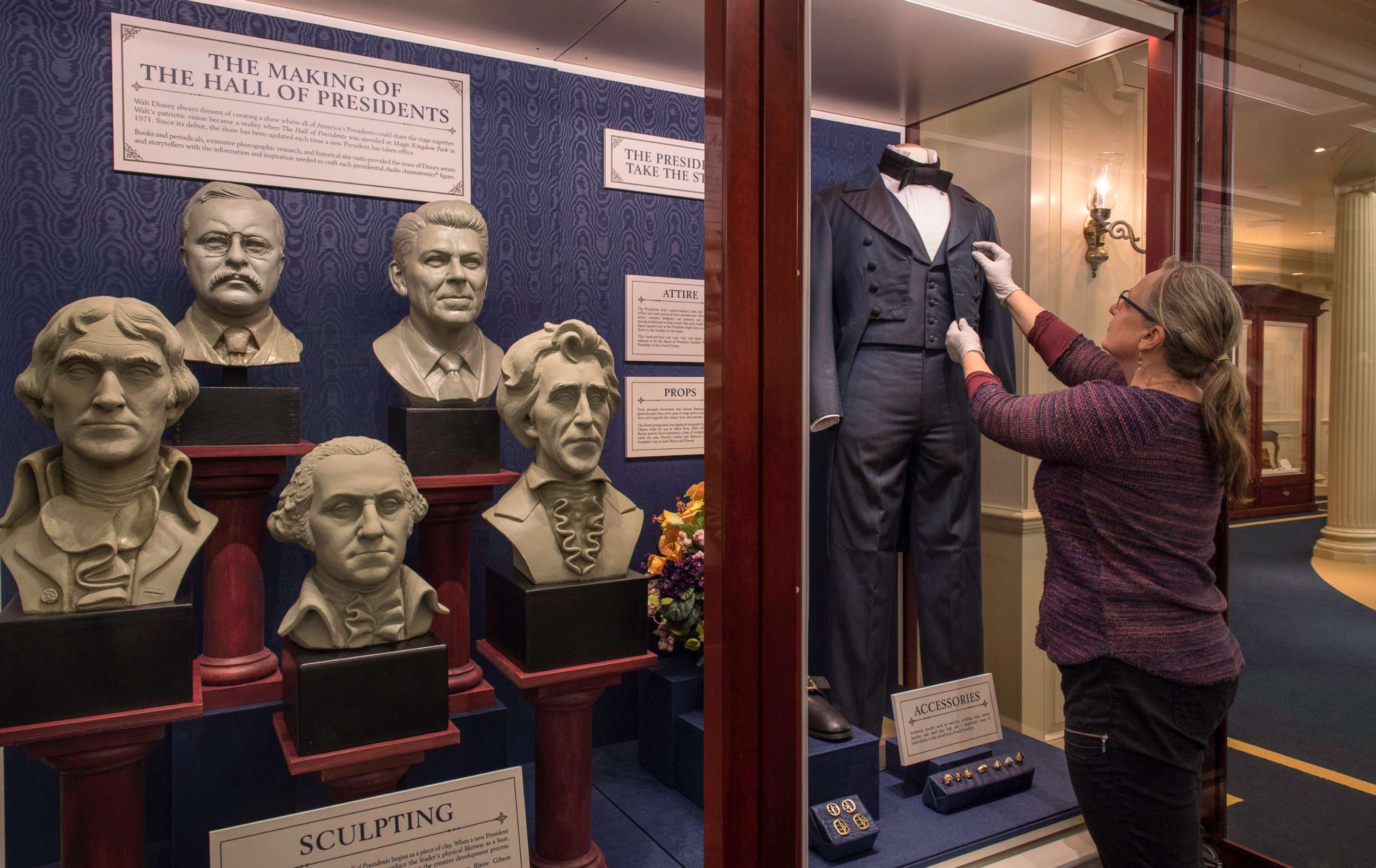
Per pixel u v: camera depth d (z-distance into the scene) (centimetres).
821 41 171
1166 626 137
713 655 161
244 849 137
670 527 237
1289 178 192
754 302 159
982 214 199
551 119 241
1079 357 179
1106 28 198
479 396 210
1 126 186
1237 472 137
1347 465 188
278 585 214
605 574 185
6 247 188
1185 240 210
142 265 199
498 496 237
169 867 192
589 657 180
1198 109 206
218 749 182
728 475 157
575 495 184
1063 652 145
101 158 195
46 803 188
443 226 202
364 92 218
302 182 212
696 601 227
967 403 196
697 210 264
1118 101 207
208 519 158
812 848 175
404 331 208
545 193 242
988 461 201
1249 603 202
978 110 197
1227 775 207
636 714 256
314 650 157
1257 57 194
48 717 140
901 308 189
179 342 152
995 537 203
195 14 202
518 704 238
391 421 214
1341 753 187
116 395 141
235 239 183
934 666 198
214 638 189
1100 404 139
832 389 176
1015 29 182
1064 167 204
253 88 206
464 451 203
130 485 149
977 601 201
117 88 194
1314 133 186
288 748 156
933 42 181
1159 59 208
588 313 249
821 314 178
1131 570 139
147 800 197
